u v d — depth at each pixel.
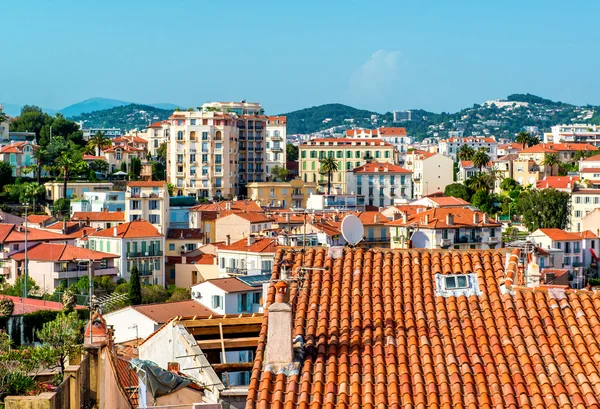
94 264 176.12
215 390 32.84
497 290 31.52
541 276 34.16
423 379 27.61
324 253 33.97
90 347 43.28
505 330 29.53
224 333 39.53
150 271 191.38
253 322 39.78
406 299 31.22
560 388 27.20
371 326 29.72
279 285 28.95
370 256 33.47
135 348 52.38
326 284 32.09
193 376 35.56
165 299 165.00
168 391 33.66
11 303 87.12
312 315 30.45
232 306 98.75
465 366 28.02
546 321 29.91
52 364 49.47
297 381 27.36
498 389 27.23
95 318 44.44
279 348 27.95
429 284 31.98
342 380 27.44
